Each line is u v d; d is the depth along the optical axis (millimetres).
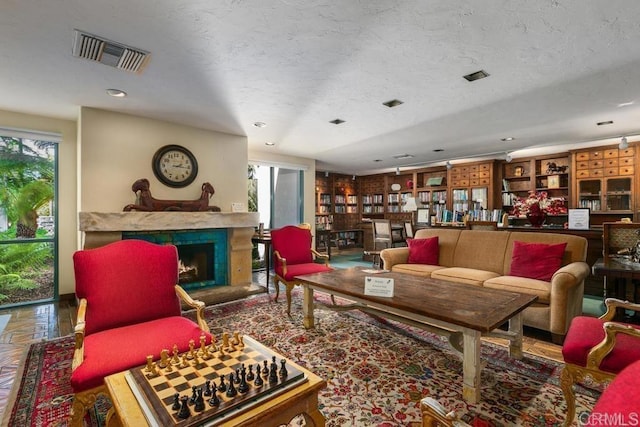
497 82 2678
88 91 2809
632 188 4969
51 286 3760
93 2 1609
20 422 1592
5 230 3549
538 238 3285
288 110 3365
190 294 3701
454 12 1729
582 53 2184
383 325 2928
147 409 978
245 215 4168
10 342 2592
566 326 2443
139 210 3371
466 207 6984
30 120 3490
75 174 3785
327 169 8188
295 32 1914
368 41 2025
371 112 3463
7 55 2154
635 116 3617
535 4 1656
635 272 2221
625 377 626
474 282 3072
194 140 3967
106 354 1429
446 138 4727
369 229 7320
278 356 1324
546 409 1672
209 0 1610
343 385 1916
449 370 2094
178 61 2258
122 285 1850
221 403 984
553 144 5191
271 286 4543
